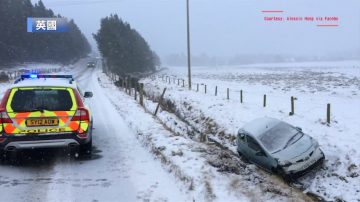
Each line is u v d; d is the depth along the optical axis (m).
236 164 8.19
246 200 6.34
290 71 97.19
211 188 6.60
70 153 9.23
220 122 18.88
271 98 27.42
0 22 88.81
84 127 7.91
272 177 10.45
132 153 9.30
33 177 7.42
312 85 43.62
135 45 89.50
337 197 9.80
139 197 6.43
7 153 8.43
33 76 9.76
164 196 6.46
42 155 9.02
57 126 7.73
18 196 6.43
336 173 11.05
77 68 103.62
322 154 11.65
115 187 6.89
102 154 9.20
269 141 11.92
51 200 6.28
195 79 64.25
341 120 16.78
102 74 69.06
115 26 82.88
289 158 10.90
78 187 6.88
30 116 7.62
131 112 16.50
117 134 11.82
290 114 18.83
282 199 6.70
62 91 8.04
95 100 23.14
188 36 37.06
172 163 7.91
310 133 14.77
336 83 45.81
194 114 22.61
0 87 33.97
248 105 22.84
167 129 11.98
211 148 9.23
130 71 80.69
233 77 72.56
